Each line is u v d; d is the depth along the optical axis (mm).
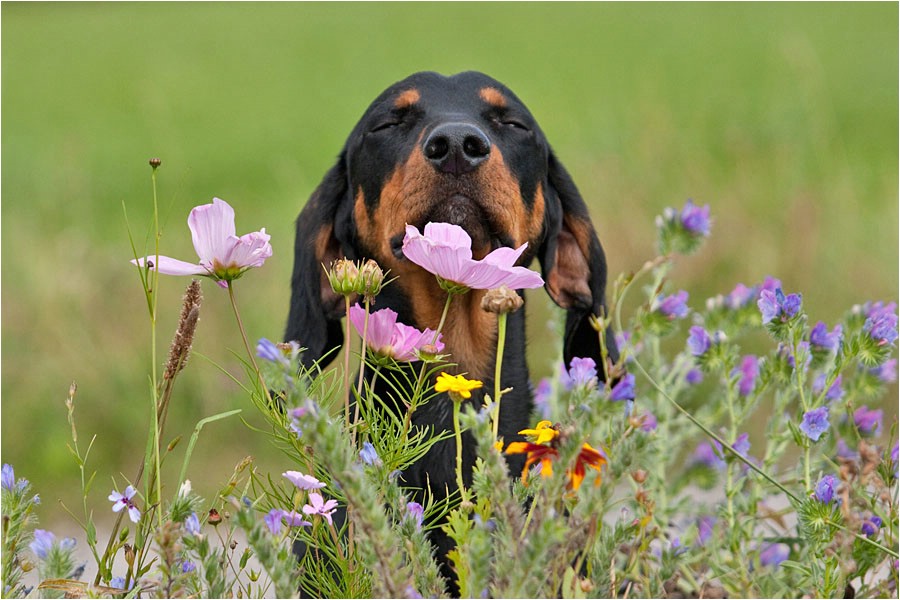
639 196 12742
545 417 6812
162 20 41250
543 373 10586
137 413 10500
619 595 4910
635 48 28938
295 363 3213
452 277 3873
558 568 3436
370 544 3318
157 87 28141
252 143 21859
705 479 6605
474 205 5484
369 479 3873
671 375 6449
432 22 35625
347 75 28391
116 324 11367
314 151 20938
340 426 3977
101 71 31188
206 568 3465
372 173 6008
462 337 6023
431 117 5906
